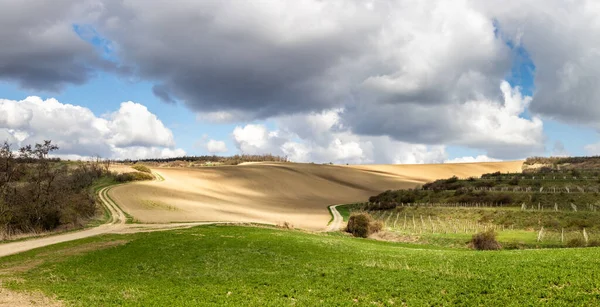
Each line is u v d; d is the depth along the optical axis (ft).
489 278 101.04
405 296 96.17
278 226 278.67
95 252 166.61
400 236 258.98
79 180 390.63
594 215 242.78
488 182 417.90
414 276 110.73
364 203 448.65
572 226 236.63
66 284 118.62
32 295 106.32
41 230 232.73
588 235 216.33
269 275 122.52
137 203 351.87
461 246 215.92
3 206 231.71
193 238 192.44
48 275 129.90
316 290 104.63
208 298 102.06
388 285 104.78
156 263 144.97
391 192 459.32
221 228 233.14
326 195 546.67
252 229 230.89
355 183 647.15
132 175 462.60
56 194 256.52
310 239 189.47
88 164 499.51
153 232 221.25
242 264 139.33
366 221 282.36
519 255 124.98
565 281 92.73
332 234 279.08
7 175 252.01
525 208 296.10
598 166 579.48
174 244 178.29
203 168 610.65
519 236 223.51
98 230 244.01
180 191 434.30
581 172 435.12
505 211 284.41
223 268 135.03
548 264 106.52
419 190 435.12
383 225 297.74
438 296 94.17
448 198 367.86
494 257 124.57
